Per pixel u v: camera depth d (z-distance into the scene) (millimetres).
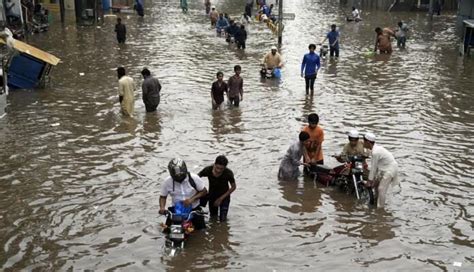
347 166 10578
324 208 9938
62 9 34156
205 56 25016
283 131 14320
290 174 11086
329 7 54031
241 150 12820
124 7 43875
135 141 13234
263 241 8742
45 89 18016
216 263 8062
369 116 15859
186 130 14188
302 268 7992
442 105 17312
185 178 8648
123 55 24609
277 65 20562
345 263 8148
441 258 8336
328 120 15383
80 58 23656
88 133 13711
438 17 45250
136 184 10727
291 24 38625
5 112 15062
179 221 8523
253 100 17406
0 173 11078
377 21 41688
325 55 25719
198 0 57844
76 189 10430
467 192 10703
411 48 29203
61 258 8102
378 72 22469
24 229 8914
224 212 9312
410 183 11078
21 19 28312
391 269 8000
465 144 13539
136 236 8766
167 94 17891
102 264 7973
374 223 9406
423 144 13469
